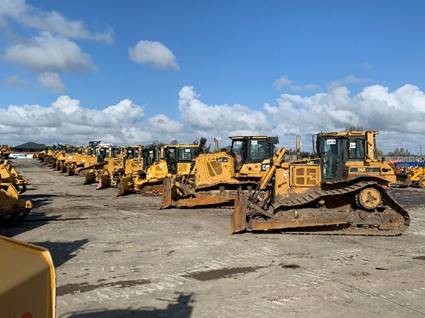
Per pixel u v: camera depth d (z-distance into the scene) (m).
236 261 10.83
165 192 21.83
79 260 11.02
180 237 14.03
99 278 9.39
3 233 14.98
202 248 12.33
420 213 20.52
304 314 7.17
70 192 32.06
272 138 22.50
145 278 9.36
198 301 7.86
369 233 14.50
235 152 22.48
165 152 29.11
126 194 29.52
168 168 28.95
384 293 8.26
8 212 15.95
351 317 7.04
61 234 14.70
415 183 37.66
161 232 14.98
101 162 47.44
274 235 14.42
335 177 16.61
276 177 16.14
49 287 3.12
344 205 15.69
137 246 12.66
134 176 30.45
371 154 16.67
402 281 9.06
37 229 15.75
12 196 16.47
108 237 14.10
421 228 16.20
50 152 75.88
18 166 73.81
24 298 2.89
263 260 10.91
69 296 8.18
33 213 20.16
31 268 3.02
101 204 24.03
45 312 3.07
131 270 10.02
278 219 14.79
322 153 16.84
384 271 9.88
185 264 10.53
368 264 10.53
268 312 7.26
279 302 7.76
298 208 15.38
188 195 22.53
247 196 15.10
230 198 21.69
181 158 28.98
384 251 12.03
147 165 32.53
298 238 13.95
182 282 9.05
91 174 40.72
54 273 3.18
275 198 16.03
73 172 53.12
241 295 8.16
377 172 16.30
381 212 15.02
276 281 9.07
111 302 7.84
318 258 11.15
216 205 22.06
